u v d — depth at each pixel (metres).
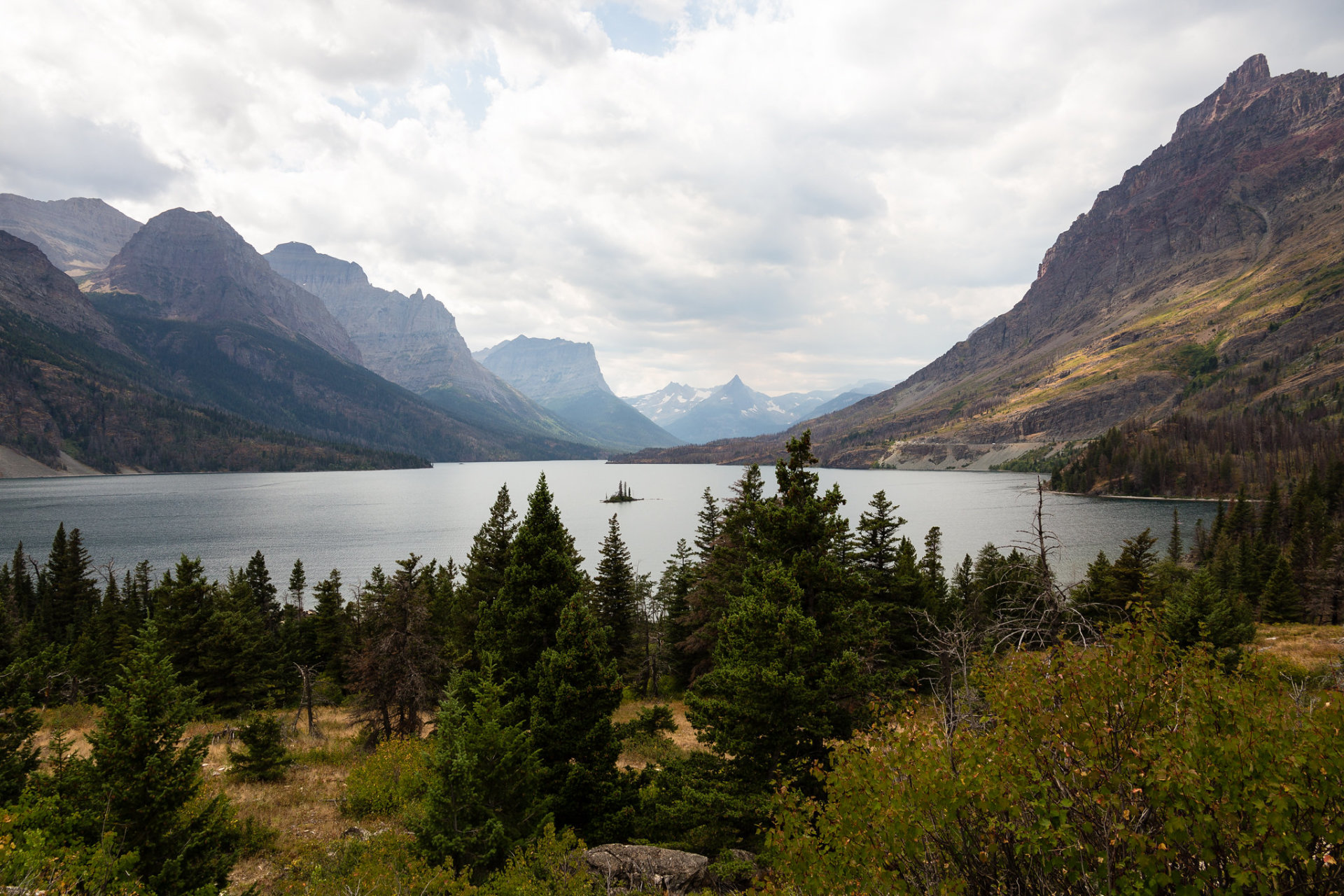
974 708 14.46
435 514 195.25
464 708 19.02
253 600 53.69
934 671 30.03
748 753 17.64
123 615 54.03
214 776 24.80
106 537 143.75
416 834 15.77
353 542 140.25
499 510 32.22
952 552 104.81
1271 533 92.38
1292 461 176.88
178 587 40.78
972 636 18.44
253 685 40.47
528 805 16.61
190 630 39.84
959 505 192.38
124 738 13.10
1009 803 7.14
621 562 42.09
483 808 15.45
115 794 12.72
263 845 17.88
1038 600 17.23
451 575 57.50
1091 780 7.00
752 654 18.23
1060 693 7.95
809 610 19.81
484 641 22.78
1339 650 34.66
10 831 12.05
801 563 19.64
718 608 33.41
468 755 15.27
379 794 21.38
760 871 14.78
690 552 47.72
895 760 8.31
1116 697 7.55
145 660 13.78
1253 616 55.88
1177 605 34.47
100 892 10.99
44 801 12.95
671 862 15.39
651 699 45.41
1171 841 6.88
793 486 20.53
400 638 29.92
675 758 20.86
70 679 41.78
